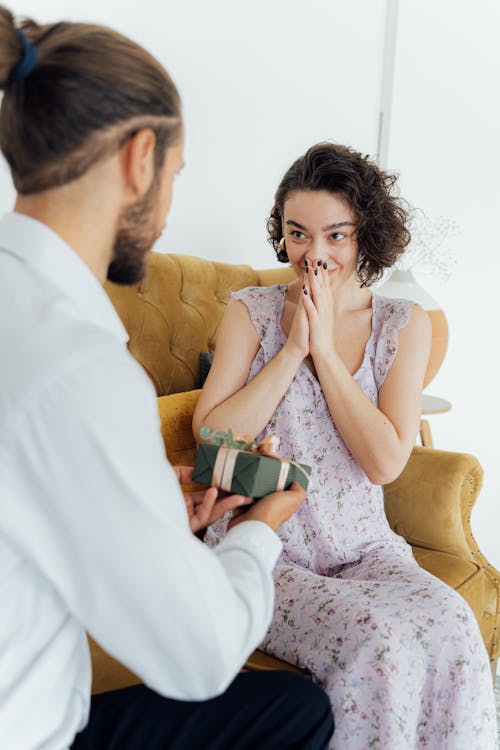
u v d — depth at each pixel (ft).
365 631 4.07
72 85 2.37
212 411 5.08
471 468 6.55
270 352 5.35
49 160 2.45
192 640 2.41
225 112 8.97
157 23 7.96
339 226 4.97
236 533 3.04
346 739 4.09
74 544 2.28
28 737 2.54
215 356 5.43
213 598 2.46
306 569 4.98
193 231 8.89
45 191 2.52
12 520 2.26
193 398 6.08
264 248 9.92
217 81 8.80
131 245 2.72
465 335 11.59
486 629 6.51
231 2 8.77
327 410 5.10
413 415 5.14
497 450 11.48
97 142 2.44
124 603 2.33
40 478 2.23
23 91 2.41
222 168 9.08
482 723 4.25
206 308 7.59
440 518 6.48
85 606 2.37
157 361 6.91
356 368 5.28
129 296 6.74
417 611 4.20
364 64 11.16
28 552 2.30
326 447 5.12
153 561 2.29
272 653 4.50
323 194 4.91
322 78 10.39
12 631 2.46
